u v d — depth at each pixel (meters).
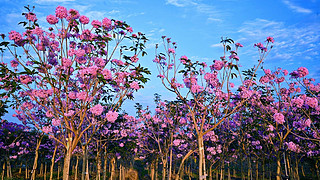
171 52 8.33
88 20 6.62
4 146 15.34
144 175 20.73
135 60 7.68
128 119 12.28
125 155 14.03
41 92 7.15
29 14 6.21
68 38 7.12
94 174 19.03
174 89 8.05
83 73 6.30
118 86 7.64
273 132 11.13
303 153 11.49
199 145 7.77
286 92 10.22
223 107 10.05
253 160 15.39
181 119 10.44
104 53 7.10
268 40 7.95
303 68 8.59
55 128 11.50
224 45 7.50
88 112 8.71
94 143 11.52
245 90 7.88
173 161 15.29
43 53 6.46
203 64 8.14
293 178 10.48
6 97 10.09
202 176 7.48
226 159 13.23
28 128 13.02
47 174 19.91
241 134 12.21
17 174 19.64
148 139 13.73
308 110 9.46
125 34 7.44
